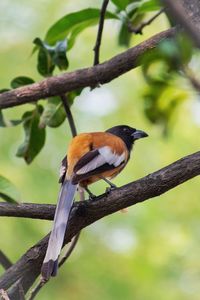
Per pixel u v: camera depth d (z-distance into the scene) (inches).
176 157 575.8
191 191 569.9
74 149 311.4
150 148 582.9
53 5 621.0
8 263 325.4
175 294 538.6
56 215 284.7
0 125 374.9
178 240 555.2
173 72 223.0
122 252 558.3
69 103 378.3
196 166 286.2
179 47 206.4
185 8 313.4
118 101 601.6
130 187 290.4
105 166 309.6
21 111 573.9
